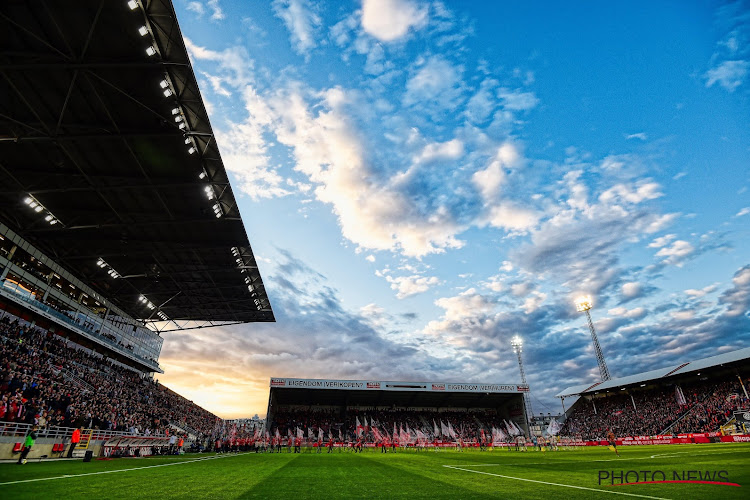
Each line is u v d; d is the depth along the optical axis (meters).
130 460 22.48
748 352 47.06
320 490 10.55
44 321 36.44
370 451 45.78
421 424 68.50
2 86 20.36
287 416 66.25
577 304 77.25
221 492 9.98
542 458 26.58
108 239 34.53
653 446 41.19
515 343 69.44
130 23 18.31
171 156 25.55
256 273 42.22
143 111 22.38
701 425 46.03
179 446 33.53
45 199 29.12
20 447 18.80
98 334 43.62
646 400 60.88
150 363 53.72
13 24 17.48
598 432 60.41
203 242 35.69
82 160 25.31
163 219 31.92
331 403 70.00
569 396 75.31
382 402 70.94
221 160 25.86
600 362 71.81
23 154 24.75
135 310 50.16
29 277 33.69
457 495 9.62
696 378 55.78
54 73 19.95
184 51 19.44
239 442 44.06
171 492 9.78
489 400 71.25
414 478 13.82
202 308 51.41
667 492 9.57
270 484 11.80
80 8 17.56
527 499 8.91
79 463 18.58
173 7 17.78
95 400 31.50
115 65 19.00
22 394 22.75
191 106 22.14
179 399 59.78
